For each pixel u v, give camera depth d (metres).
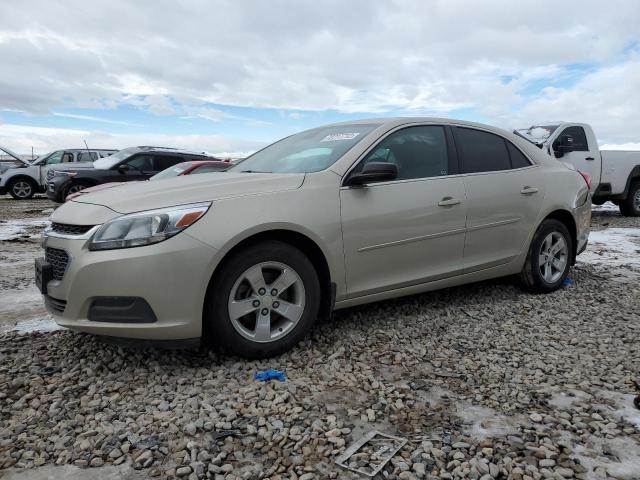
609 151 11.51
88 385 3.01
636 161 11.91
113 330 2.99
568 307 4.57
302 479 2.15
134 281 2.94
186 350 3.50
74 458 2.30
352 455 2.32
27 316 4.38
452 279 4.28
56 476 2.17
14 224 11.05
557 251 5.04
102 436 2.47
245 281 3.26
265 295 3.29
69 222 3.18
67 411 2.71
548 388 2.99
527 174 4.77
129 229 2.99
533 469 2.21
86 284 2.97
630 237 8.97
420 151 4.17
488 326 4.06
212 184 3.39
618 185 11.74
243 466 2.25
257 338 3.29
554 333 3.91
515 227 4.62
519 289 5.12
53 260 3.25
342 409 2.74
